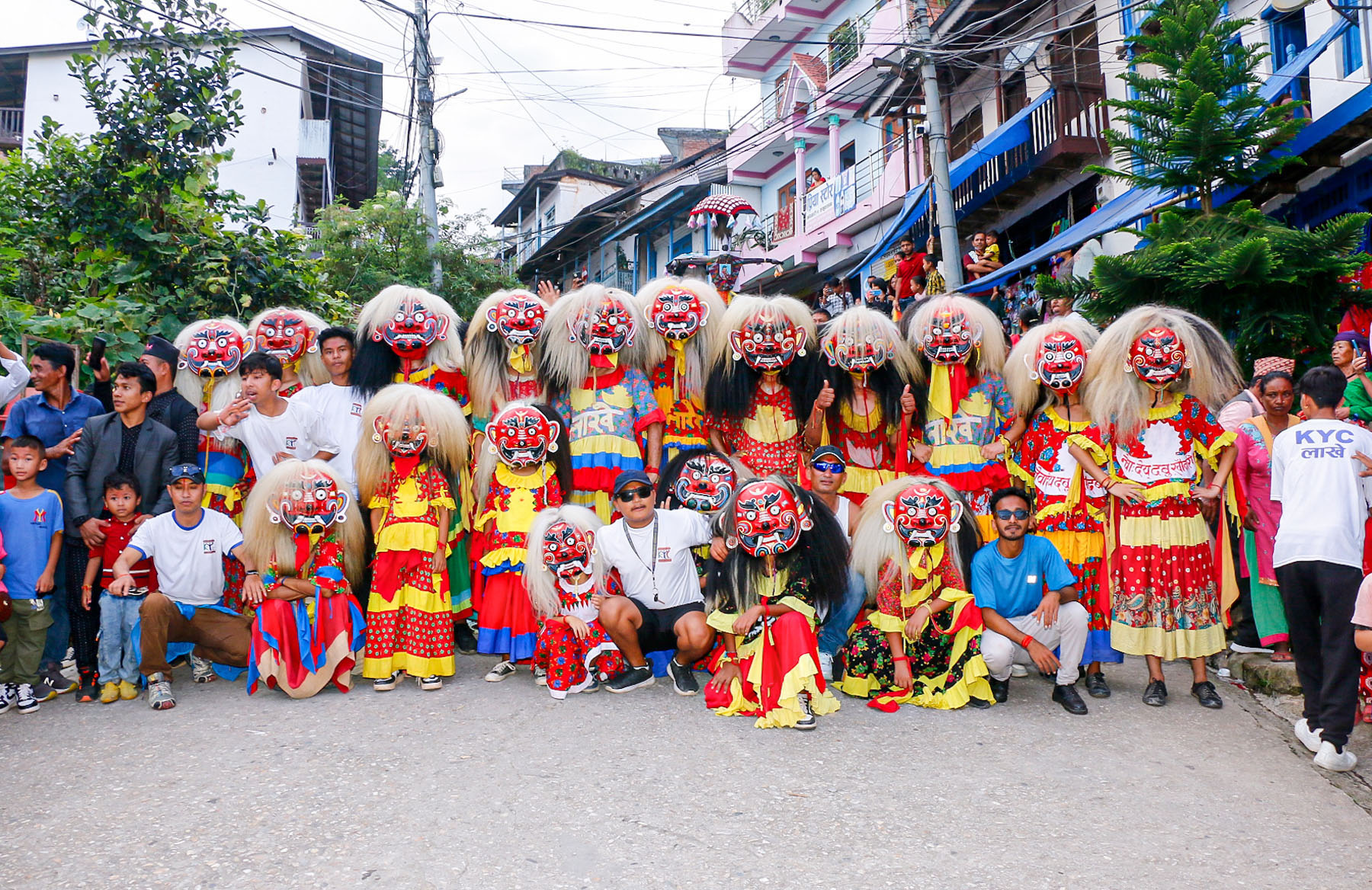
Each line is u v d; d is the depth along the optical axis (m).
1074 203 14.58
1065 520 5.78
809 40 23.75
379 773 4.23
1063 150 13.51
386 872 3.34
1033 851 3.51
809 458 6.62
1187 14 9.13
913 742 4.69
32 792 4.07
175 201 9.50
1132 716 5.14
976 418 6.37
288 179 22.86
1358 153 9.55
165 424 5.96
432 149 18.30
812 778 4.20
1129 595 5.36
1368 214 7.48
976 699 5.36
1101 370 5.66
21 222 9.27
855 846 3.54
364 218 19.58
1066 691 5.29
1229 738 4.77
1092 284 9.25
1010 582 5.34
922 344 6.32
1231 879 3.32
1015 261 12.97
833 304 15.07
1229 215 8.61
